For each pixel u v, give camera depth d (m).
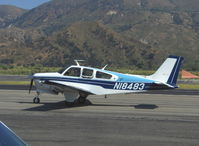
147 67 136.62
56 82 15.29
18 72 57.56
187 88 29.75
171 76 16.08
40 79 16.17
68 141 8.71
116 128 10.55
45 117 12.52
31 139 8.88
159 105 16.83
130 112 14.16
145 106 16.33
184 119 12.50
